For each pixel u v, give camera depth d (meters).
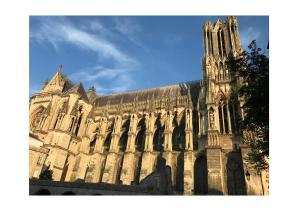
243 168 59.44
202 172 67.88
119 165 82.06
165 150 74.25
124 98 108.06
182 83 100.94
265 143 36.09
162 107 88.69
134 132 84.19
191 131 74.06
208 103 72.62
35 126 93.88
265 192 55.66
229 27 89.38
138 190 50.09
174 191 63.41
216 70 80.94
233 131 68.94
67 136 85.81
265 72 30.94
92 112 100.06
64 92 103.56
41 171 72.62
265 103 30.23
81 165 85.75
